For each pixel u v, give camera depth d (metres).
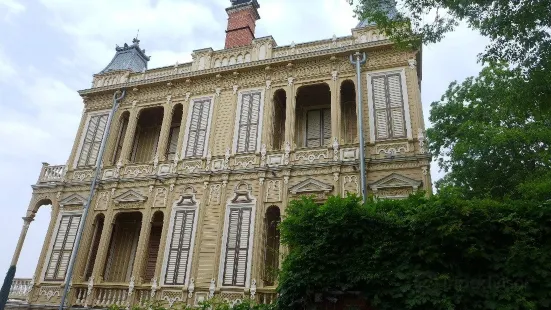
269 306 12.45
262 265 18.66
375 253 10.48
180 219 20.91
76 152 25.28
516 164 18.69
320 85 21.92
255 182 20.27
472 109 21.38
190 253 19.92
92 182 23.38
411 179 17.72
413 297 9.85
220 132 22.39
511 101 13.21
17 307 21.58
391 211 11.26
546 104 12.03
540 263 9.22
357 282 10.49
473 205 10.22
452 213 10.18
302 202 12.27
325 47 22.39
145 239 21.16
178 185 21.80
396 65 20.50
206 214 20.53
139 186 22.62
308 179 19.28
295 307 11.07
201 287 18.94
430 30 13.13
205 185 21.08
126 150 24.05
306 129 23.64
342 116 23.09
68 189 24.14
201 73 24.02
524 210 9.98
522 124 19.30
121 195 22.58
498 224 9.95
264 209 19.59
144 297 19.72
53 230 23.25
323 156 19.75
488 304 9.35
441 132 22.14
